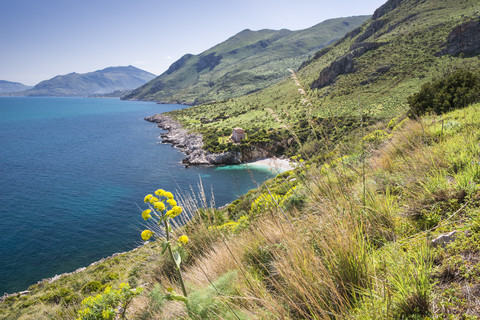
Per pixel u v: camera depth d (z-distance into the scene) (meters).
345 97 88.94
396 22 163.12
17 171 72.69
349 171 3.07
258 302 2.25
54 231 40.44
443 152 4.05
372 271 1.99
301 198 3.70
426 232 2.31
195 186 55.97
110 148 100.38
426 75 85.31
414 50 107.00
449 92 13.20
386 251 2.14
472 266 1.74
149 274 4.61
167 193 2.53
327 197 2.73
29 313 14.89
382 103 70.00
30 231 40.78
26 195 55.66
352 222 2.43
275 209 3.17
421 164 3.92
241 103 187.88
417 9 160.38
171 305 3.13
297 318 1.97
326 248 2.16
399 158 4.65
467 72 13.38
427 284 1.67
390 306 1.59
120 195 54.09
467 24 91.12
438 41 103.69
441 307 1.57
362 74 106.62
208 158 76.94
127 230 39.41
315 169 2.68
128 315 3.46
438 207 2.71
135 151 95.12
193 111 193.50
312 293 1.87
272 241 3.00
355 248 2.09
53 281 25.84
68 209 48.16
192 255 4.24
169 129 143.12
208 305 2.36
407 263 1.92
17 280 29.97
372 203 2.87
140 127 155.88
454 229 2.23
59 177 67.00
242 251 3.34
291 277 2.11
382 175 4.03
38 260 33.41
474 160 3.21
